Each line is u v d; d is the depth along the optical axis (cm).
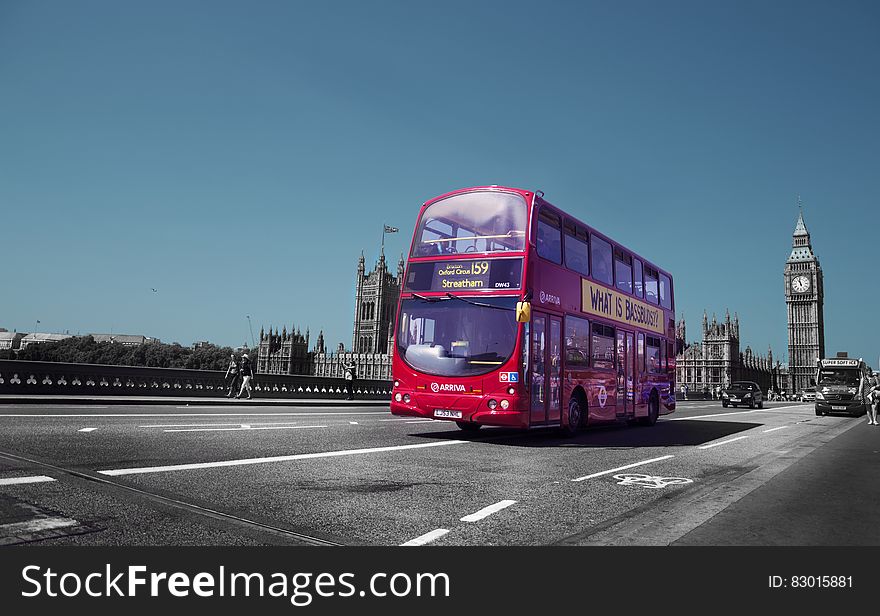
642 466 1105
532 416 1399
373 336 15788
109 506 600
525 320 1351
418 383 1435
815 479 998
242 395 3128
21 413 1469
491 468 996
